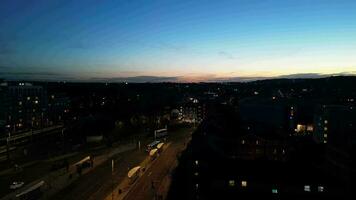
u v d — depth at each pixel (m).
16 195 73.94
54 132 171.00
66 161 104.50
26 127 185.50
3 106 172.75
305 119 190.88
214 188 62.72
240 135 125.75
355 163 82.31
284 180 61.06
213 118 179.25
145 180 89.81
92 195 78.25
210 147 95.69
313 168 68.44
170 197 75.94
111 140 152.25
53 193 79.44
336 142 107.69
